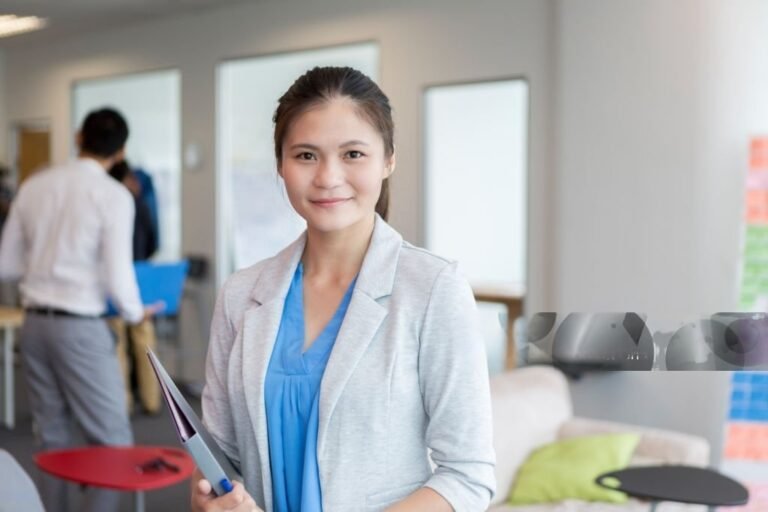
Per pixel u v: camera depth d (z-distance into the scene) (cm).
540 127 549
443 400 126
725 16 477
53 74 866
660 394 495
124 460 315
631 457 386
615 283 513
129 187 656
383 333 128
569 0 523
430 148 609
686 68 487
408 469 129
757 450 473
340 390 126
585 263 524
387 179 144
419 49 601
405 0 606
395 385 126
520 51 555
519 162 571
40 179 370
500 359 556
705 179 484
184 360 746
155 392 639
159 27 760
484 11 570
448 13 586
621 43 506
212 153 729
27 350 370
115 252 361
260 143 703
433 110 606
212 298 733
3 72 920
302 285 139
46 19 750
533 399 394
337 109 127
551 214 545
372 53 636
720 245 482
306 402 130
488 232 587
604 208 516
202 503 125
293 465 131
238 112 717
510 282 579
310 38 658
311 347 132
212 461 124
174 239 766
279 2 674
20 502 212
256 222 711
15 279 381
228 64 721
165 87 770
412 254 133
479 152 588
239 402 135
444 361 126
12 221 373
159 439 572
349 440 126
